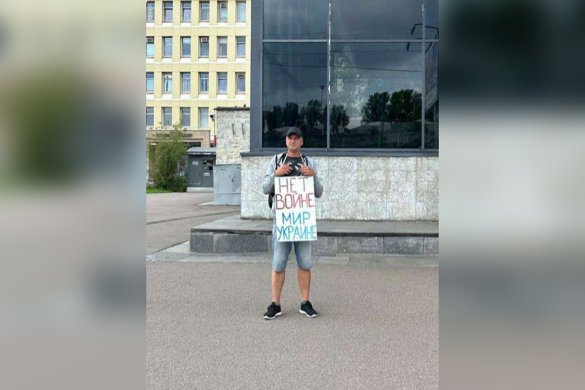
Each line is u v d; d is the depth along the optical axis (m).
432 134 10.64
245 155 10.82
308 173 5.46
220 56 58.72
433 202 10.55
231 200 21.73
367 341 4.56
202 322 5.15
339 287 6.65
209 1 58.22
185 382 3.70
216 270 7.76
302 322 5.14
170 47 58.66
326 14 10.83
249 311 5.56
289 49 10.88
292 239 5.38
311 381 3.72
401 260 8.46
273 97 10.90
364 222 10.38
